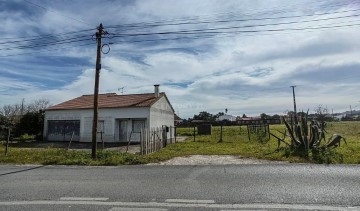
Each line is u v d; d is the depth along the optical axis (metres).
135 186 7.88
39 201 6.54
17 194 7.25
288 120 18.31
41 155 15.68
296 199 6.20
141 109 28.47
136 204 6.17
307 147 13.90
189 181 8.34
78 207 6.03
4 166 12.67
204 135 40.12
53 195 7.06
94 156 14.79
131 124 28.92
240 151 16.67
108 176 9.55
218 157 14.04
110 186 7.96
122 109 29.00
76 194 7.11
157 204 6.14
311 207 5.67
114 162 12.98
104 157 14.78
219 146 21.88
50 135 31.94
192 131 48.72
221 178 8.61
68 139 31.11
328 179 7.98
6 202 6.51
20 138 33.94
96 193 7.18
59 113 31.64
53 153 16.45
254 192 6.86
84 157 14.78
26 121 33.62
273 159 12.59
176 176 9.17
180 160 13.42
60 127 31.56
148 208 5.89
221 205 5.96
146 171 10.33
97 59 15.90
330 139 15.25
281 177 8.41
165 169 10.63
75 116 30.92
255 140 27.58
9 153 17.03
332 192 6.65
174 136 32.12
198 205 6.00
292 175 8.65
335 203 5.87
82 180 8.95
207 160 13.12
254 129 44.00
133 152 20.09
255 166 10.58
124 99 31.91
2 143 28.34
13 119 34.44
